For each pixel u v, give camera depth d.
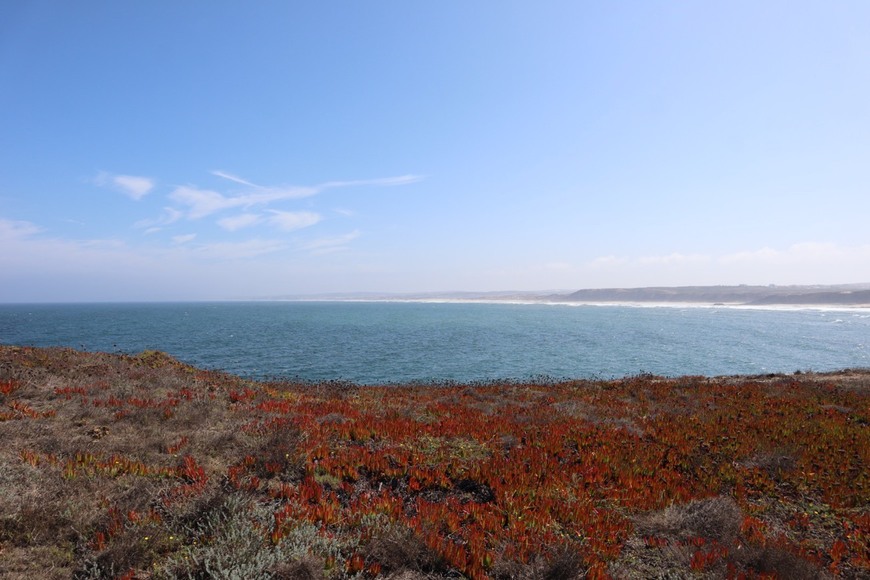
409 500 9.32
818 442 13.70
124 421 12.30
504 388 24.88
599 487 10.29
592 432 14.27
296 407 16.02
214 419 13.29
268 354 53.59
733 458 12.47
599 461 11.81
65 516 6.89
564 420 15.84
